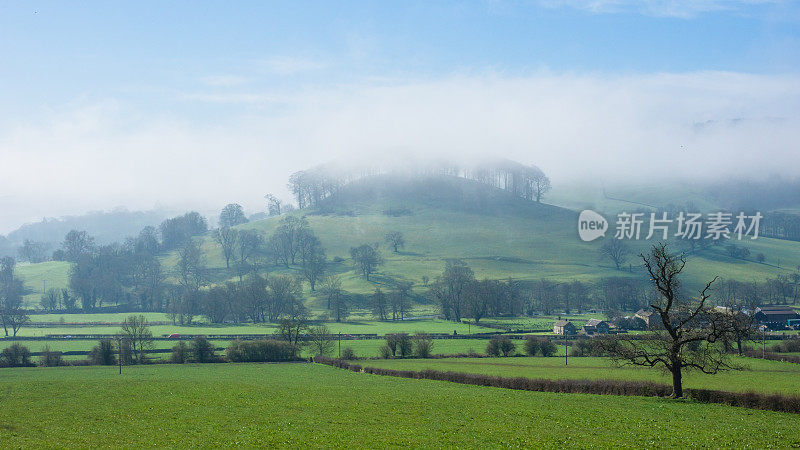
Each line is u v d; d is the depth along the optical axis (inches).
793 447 1646.2
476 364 4033.0
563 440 1732.3
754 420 2000.5
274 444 1699.1
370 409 2273.6
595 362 4111.7
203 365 4197.8
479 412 2201.0
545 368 3774.6
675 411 2161.7
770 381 3075.8
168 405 2374.5
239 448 1647.4
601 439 1743.4
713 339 2348.7
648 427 1898.4
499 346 4630.9
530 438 1763.0
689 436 1766.7
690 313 2402.8
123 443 1708.9
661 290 2385.6
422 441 1731.1
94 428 1935.3
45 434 1840.6
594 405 2317.9
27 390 2783.0
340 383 3144.7
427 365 3976.4
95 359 4249.5
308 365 4190.5
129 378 3309.5
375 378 3408.0
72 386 2918.3
